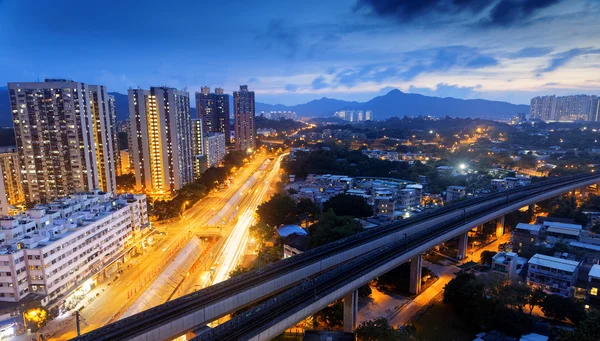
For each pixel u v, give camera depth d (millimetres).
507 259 112312
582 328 71875
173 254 148375
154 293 118000
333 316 96062
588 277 97188
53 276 101812
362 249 110375
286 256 135625
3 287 95062
